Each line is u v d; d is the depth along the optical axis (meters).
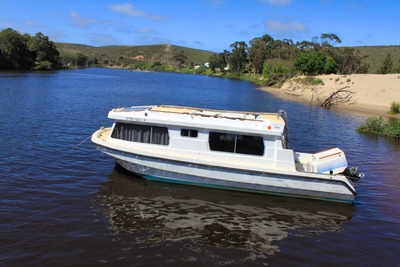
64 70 121.94
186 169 12.70
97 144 13.37
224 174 12.50
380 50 163.25
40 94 39.91
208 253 8.83
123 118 13.24
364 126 27.14
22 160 14.88
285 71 94.25
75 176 13.48
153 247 8.91
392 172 16.58
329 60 78.38
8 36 95.19
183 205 11.55
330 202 12.44
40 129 21.00
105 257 8.34
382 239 10.05
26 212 10.27
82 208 10.81
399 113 37.88
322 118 33.62
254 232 10.10
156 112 13.36
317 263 8.67
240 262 8.52
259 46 145.38
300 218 11.17
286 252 9.11
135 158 12.97
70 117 25.72
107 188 12.51
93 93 46.91
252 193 12.76
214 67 179.25
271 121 13.09
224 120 12.80
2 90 41.06
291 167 12.51
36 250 8.41
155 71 198.38
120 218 10.35
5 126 21.09
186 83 91.81
